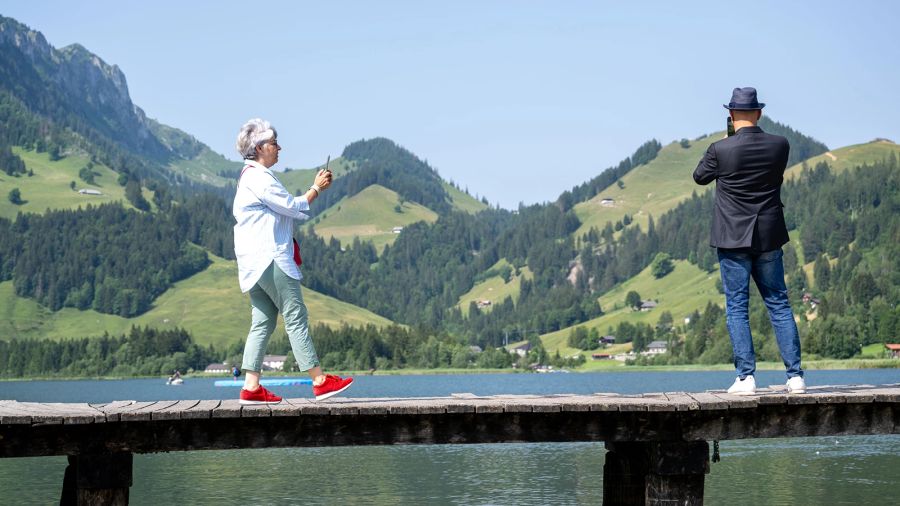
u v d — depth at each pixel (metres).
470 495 36.28
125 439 10.62
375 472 43.00
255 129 11.54
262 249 11.30
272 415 10.60
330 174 11.83
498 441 11.37
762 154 12.04
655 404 11.11
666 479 11.60
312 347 11.71
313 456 49.34
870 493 35.00
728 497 34.53
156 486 38.72
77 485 10.56
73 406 11.60
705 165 12.42
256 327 11.63
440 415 11.28
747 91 12.18
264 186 11.27
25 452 10.38
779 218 12.27
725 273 12.44
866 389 12.90
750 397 11.58
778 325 12.32
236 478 41.22
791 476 39.47
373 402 11.52
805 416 11.87
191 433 10.78
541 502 34.53
